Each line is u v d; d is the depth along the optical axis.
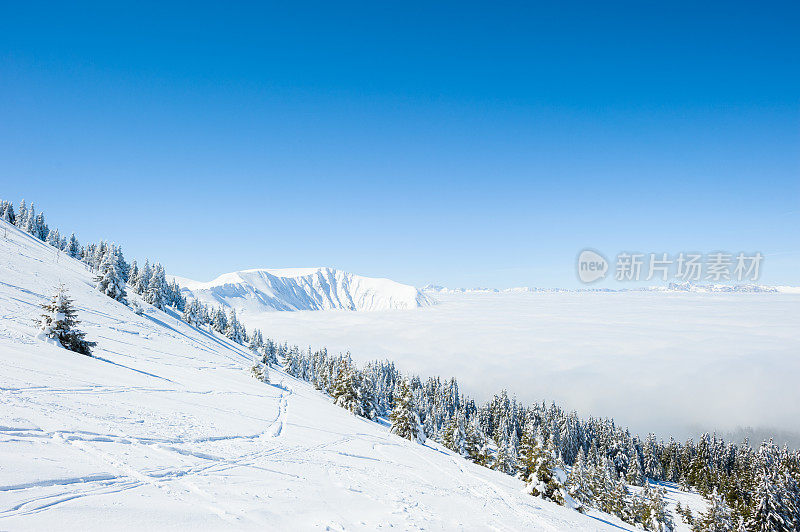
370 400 54.94
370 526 9.27
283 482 11.13
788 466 68.25
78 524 6.12
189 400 21.20
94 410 13.70
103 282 77.88
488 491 18.88
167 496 8.17
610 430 118.56
